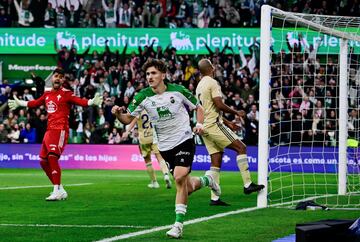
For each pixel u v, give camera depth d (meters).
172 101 15.08
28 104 23.48
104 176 37.72
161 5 51.56
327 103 45.47
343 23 25.28
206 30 50.25
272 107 45.50
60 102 23.23
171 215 19.06
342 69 26.08
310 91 46.00
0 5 52.75
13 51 52.09
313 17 24.38
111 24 51.72
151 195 25.59
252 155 43.88
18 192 26.56
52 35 51.81
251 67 49.59
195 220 17.72
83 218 18.38
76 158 46.09
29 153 46.38
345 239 12.22
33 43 51.94
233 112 21.12
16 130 47.41
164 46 50.69
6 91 49.25
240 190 27.94
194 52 50.47
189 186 17.88
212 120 21.27
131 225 16.94
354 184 29.89
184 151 15.08
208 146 21.61
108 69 49.94
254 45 49.66
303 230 11.99
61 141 23.33
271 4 50.81
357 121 34.00
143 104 15.17
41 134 47.38
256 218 18.19
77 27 51.72
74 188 28.86
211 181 18.48
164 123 15.16
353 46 29.98
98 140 47.09
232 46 50.00
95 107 47.75
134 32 50.94
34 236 15.10
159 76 15.03
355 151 31.22
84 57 51.53
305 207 20.47
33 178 35.53
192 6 51.34
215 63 49.41
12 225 16.95
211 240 14.45
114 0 51.84
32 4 52.41
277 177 37.50
